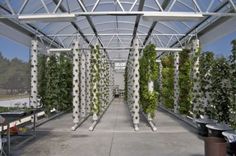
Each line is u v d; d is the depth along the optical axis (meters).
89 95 12.68
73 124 10.82
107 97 16.84
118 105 20.16
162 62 15.20
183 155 6.40
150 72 10.28
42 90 11.31
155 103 10.38
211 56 8.34
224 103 7.23
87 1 9.95
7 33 9.12
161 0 9.13
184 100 11.09
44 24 10.70
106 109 16.28
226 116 7.18
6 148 6.86
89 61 12.46
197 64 9.59
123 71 30.77
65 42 14.79
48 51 11.95
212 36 9.81
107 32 14.78
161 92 16.12
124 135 8.75
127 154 6.51
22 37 10.34
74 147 7.18
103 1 10.14
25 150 6.86
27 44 10.86
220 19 9.02
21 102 10.27
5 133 7.80
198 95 9.24
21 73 10.85
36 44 10.70
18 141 7.88
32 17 6.94
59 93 11.88
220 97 7.31
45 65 11.62
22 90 10.84
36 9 9.16
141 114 14.41
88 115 12.98
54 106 11.55
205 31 10.48
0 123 5.82
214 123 8.08
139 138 8.28
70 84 12.96
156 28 13.20
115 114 14.41
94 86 10.71
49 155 6.44
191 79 10.07
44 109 11.35
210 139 5.66
